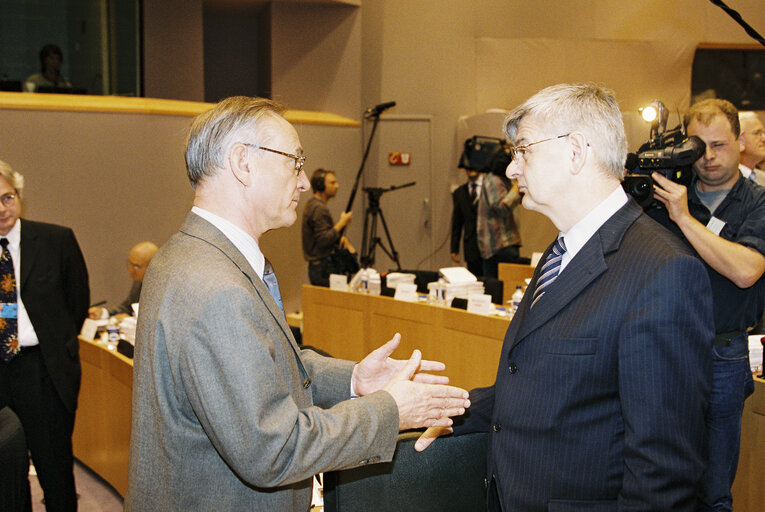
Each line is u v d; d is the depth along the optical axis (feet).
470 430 5.34
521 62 25.23
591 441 4.14
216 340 3.83
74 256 9.57
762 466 8.09
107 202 18.67
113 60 19.61
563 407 4.16
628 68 25.41
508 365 4.59
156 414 4.16
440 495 5.30
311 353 5.85
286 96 24.94
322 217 18.95
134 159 19.04
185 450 4.09
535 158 4.41
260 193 4.38
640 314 3.90
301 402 4.38
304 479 4.34
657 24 25.35
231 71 26.78
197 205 4.47
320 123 24.09
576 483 4.17
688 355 3.85
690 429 3.88
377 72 25.32
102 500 11.25
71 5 18.81
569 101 4.34
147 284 4.32
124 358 10.62
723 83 26.61
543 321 4.33
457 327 12.73
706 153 6.81
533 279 4.87
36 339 9.07
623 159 4.38
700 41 25.40
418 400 4.61
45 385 9.09
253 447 3.76
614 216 4.35
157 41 21.40
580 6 25.25
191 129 4.46
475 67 25.34
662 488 3.80
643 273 4.00
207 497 4.11
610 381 4.09
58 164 17.92
